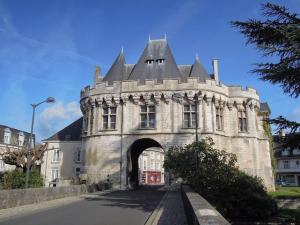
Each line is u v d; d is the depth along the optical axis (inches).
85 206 687.1
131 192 1130.0
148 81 1363.2
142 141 1440.7
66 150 1873.8
